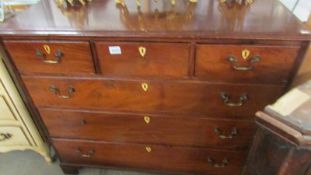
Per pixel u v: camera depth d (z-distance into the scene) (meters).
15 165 1.51
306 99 0.65
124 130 1.16
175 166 1.29
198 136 1.12
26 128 1.32
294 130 0.57
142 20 0.88
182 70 0.89
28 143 1.42
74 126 1.18
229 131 1.07
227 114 1.01
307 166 0.61
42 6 1.05
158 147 1.21
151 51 0.85
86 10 0.99
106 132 1.18
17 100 1.18
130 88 0.98
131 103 1.04
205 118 1.04
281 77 0.86
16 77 1.03
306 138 0.55
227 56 0.82
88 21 0.89
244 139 1.09
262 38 0.76
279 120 0.59
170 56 0.86
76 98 1.05
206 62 0.85
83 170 1.47
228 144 1.12
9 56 0.94
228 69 0.86
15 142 1.41
